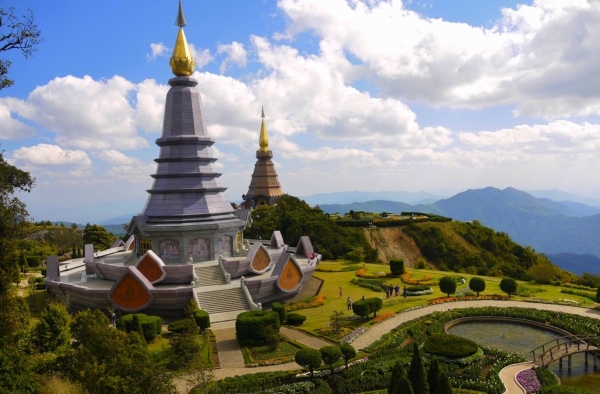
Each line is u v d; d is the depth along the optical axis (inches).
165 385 1192.2
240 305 2479.1
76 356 1326.3
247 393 1535.4
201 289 2539.4
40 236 5738.2
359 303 2316.7
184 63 3070.9
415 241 5570.9
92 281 2775.6
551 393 1353.3
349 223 5713.6
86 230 5064.0
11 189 1497.3
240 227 3166.8
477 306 2578.7
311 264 3225.9
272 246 3796.8
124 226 3110.2
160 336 2097.7
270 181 6555.1
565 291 2992.1
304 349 1692.9
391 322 2274.9
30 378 1316.4
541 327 2241.6
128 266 2699.3
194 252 2903.5
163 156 3048.7
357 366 1737.2
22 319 1828.2
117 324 1797.5
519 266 5039.4
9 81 1362.0
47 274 2815.0
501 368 1718.8
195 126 3065.9
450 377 1647.4
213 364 1792.6
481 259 5206.7
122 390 1099.3
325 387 1593.3
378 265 4065.0
